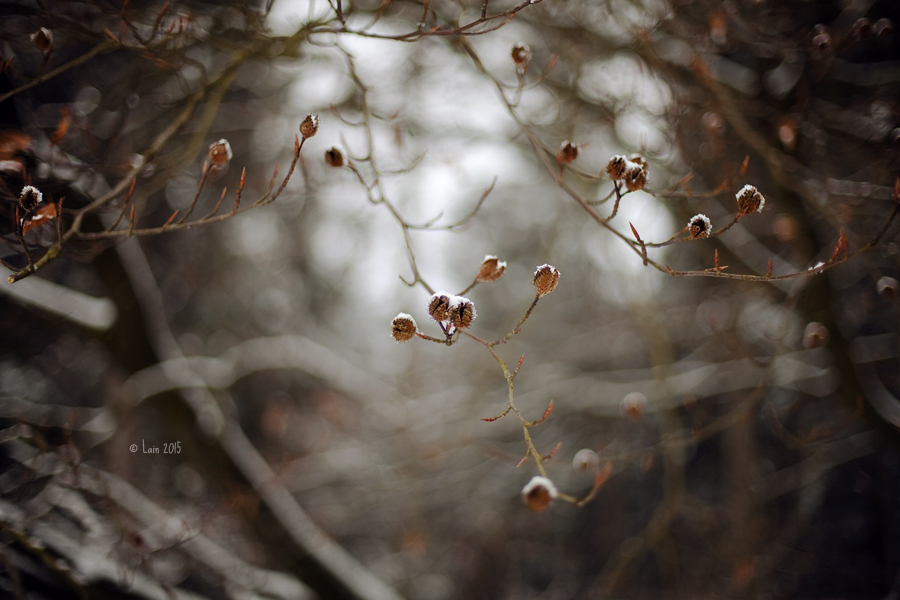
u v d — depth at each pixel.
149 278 4.23
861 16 3.91
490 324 10.87
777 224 4.14
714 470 8.09
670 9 3.55
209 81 2.26
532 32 4.54
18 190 2.21
